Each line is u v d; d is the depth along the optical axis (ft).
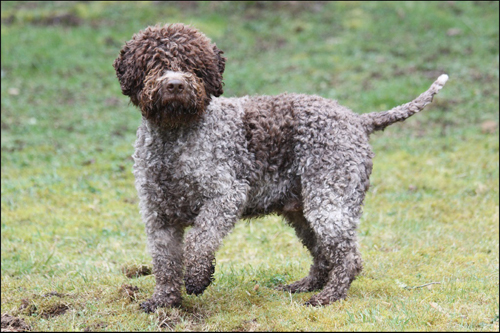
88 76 53.52
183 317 17.89
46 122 44.86
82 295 20.17
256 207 19.16
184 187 17.81
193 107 16.93
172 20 64.49
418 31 61.52
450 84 48.78
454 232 27.20
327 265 20.33
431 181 33.65
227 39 61.41
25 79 52.42
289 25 64.69
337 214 17.95
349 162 18.16
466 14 64.69
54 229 29.07
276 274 22.30
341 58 55.98
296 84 50.19
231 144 18.01
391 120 19.49
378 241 26.03
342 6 68.33
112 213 30.89
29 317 18.56
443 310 17.92
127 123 44.93
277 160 18.61
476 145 38.34
